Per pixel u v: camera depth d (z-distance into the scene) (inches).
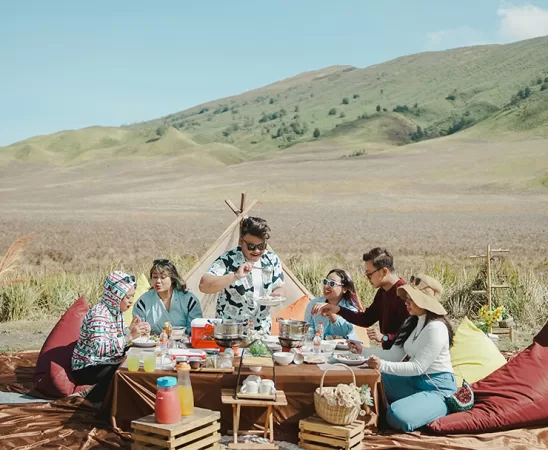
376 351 208.1
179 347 206.1
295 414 183.6
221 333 190.7
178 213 2075.5
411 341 197.3
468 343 239.0
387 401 202.4
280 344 203.9
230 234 318.7
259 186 3095.5
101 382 213.0
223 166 4837.6
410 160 3934.5
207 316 310.3
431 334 190.7
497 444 182.5
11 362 282.2
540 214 1860.2
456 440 184.2
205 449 169.0
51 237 1285.7
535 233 1328.7
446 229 1469.0
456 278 461.4
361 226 1568.7
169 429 160.7
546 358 211.8
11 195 3169.3
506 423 191.3
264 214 1964.8
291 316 291.3
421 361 190.1
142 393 183.9
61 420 195.0
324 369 186.9
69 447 174.2
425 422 188.4
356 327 308.8
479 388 206.5
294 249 1078.4
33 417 198.4
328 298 247.0
